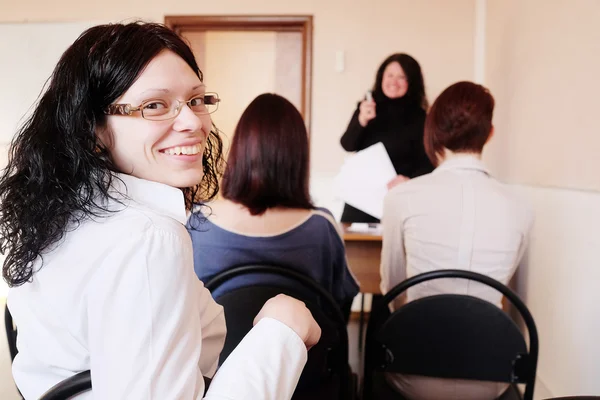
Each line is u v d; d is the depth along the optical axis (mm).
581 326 1573
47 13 3207
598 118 1451
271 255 1124
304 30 3186
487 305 1060
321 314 1025
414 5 3113
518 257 1388
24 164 557
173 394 477
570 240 1659
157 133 565
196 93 604
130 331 477
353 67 3160
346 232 2447
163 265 491
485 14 2924
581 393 1567
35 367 594
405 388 1223
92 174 542
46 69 3201
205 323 698
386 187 2814
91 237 518
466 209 1305
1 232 568
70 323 522
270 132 1130
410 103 3008
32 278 555
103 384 480
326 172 3215
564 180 1711
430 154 1421
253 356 550
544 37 1923
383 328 1087
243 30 3244
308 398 1083
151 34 578
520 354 1070
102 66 547
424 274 1078
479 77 3010
